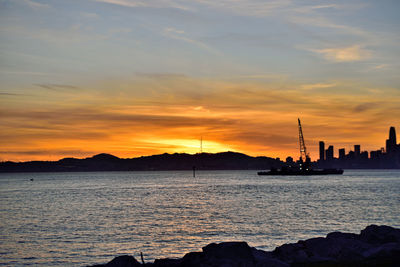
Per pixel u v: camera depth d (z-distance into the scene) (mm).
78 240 53469
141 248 48094
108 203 114875
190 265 26453
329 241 31500
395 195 132875
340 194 141500
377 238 33656
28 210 96062
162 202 116688
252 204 105812
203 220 72625
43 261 42219
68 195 153625
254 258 26656
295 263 28172
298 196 134375
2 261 42312
